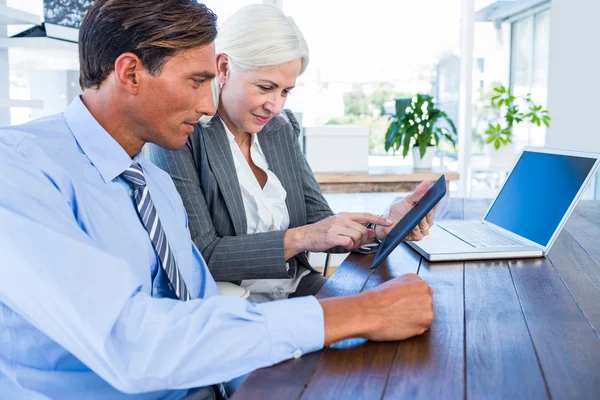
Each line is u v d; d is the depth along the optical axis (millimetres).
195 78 984
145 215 1045
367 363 810
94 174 999
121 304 782
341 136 3375
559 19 3748
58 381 901
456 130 3846
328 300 891
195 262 1256
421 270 1299
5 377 883
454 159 3990
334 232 1407
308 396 717
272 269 1458
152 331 778
